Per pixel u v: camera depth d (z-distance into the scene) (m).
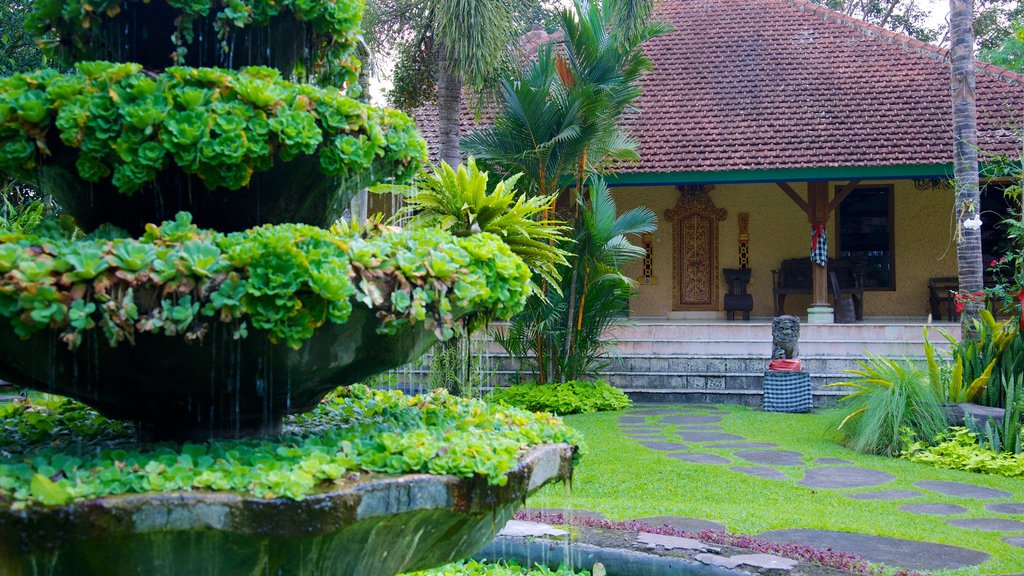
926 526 5.25
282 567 1.97
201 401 2.29
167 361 2.10
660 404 12.11
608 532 4.74
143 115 2.06
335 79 2.76
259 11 2.41
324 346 2.20
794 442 8.77
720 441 8.81
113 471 1.91
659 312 17.52
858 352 12.70
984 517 5.61
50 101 2.09
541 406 11.27
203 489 1.91
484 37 8.41
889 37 16.70
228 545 1.91
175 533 1.86
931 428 8.19
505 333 12.39
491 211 7.83
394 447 2.20
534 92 10.71
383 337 2.30
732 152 14.23
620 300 12.25
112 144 2.09
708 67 16.77
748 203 17.34
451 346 8.87
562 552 4.45
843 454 8.12
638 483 6.64
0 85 2.11
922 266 16.72
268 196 2.35
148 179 2.19
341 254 2.10
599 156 12.18
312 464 2.01
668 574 4.18
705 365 12.72
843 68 16.17
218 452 2.20
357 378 2.48
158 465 1.97
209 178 2.17
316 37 2.63
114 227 2.36
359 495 1.96
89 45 2.49
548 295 11.69
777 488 6.52
